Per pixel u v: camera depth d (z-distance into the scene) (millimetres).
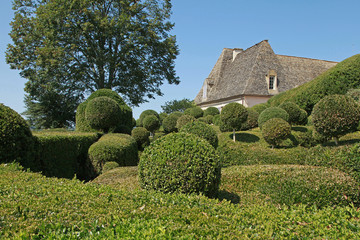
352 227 3121
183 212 3166
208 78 36094
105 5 27672
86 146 9688
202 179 4551
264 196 5555
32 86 26250
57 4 23594
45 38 24766
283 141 11297
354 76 15188
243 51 34750
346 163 6211
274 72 29031
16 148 6156
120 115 12586
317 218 3422
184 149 4695
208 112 28766
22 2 27188
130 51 26844
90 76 26859
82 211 2971
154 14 28625
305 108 17016
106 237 2383
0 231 2373
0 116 6043
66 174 8266
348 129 7504
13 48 24500
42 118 29766
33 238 2318
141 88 28938
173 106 43531
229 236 2527
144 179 4820
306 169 6195
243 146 10172
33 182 4375
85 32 24234
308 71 34656
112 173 7547
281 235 2783
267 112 13359
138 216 2920
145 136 15273
